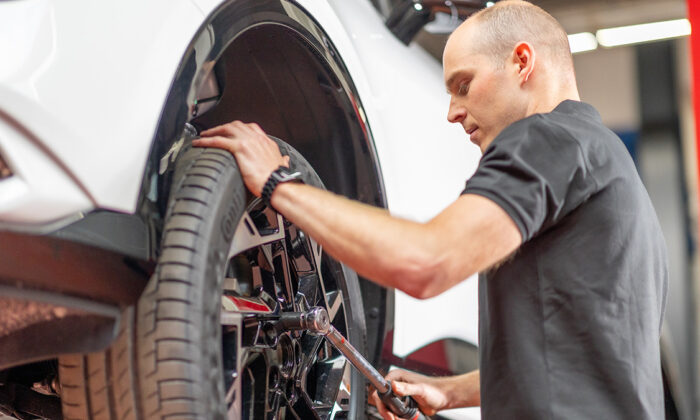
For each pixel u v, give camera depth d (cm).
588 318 136
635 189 145
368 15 205
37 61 101
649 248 147
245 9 140
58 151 102
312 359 160
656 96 822
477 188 126
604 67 852
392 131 194
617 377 136
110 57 110
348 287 168
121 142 110
